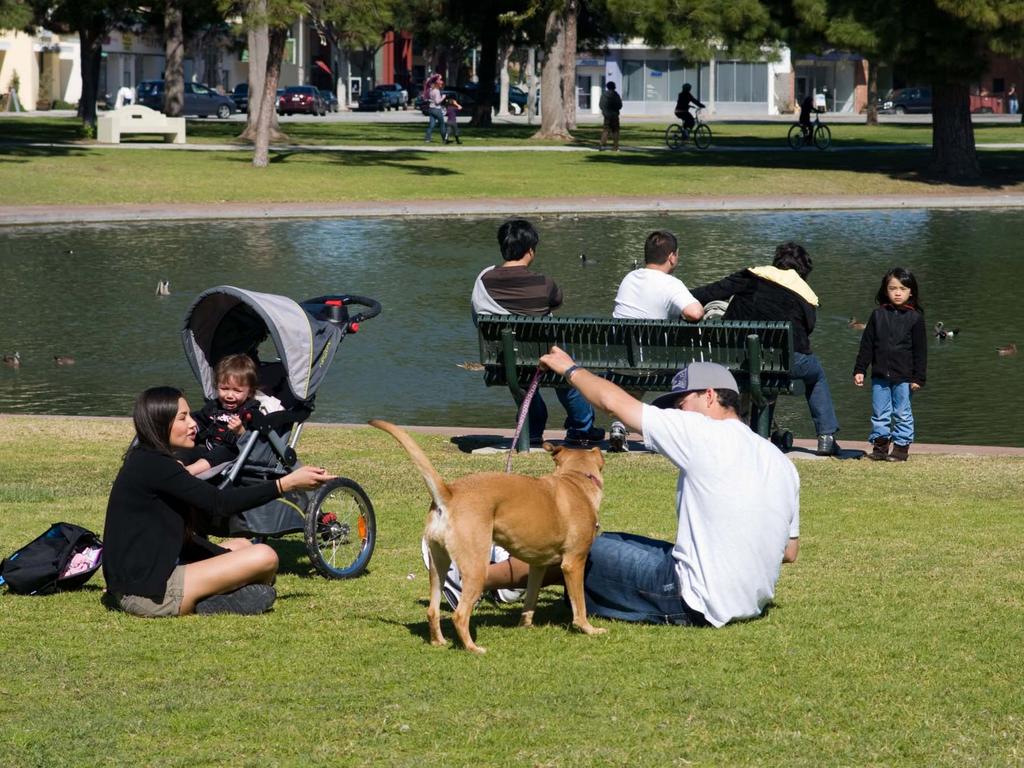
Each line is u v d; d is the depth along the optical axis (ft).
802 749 15.43
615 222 108.37
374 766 14.94
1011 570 24.36
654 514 29.17
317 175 129.08
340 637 20.08
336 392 49.80
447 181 128.77
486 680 17.88
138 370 53.31
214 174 126.00
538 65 329.52
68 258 83.61
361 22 142.82
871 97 254.68
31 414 45.39
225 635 20.18
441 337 60.70
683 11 140.97
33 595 22.66
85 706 16.93
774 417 46.09
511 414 46.42
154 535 21.16
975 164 140.77
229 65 350.02
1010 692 17.35
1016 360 55.57
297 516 24.31
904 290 36.27
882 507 30.73
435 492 18.49
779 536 20.02
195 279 75.77
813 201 121.19
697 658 18.74
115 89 307.17
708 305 40.86
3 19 133.59
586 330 36.22
